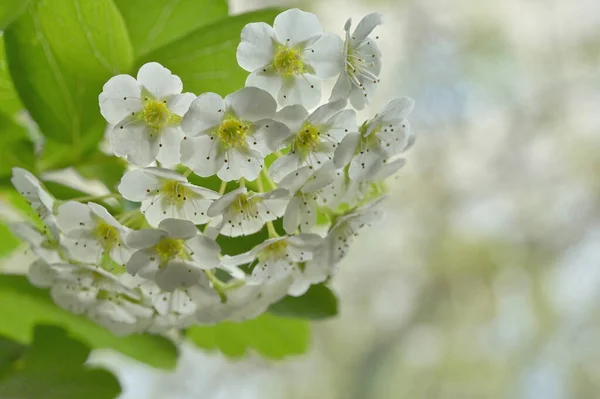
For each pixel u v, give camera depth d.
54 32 0.17
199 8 0.18
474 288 0.41
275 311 0.18
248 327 0.20
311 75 0.17
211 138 0.17
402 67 0.41
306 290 0.18
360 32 0.17
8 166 0.18
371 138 0.17
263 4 0.38
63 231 0.17
